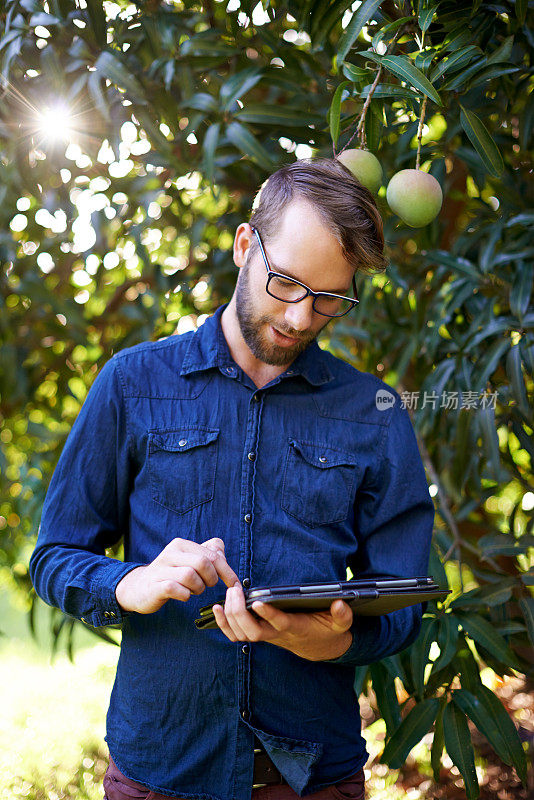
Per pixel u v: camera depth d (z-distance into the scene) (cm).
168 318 233
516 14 139
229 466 102
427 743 267
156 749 100
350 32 121
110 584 94
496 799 235
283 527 101
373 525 108
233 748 99
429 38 133
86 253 212
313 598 80
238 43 183
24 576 240
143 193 206
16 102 168
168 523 101
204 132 181
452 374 184
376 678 168
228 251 218
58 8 165
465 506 204
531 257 175
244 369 107
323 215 90
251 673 99
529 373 168
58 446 230
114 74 160
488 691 163
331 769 102
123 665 104
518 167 198
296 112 169
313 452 104
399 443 109
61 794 245
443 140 183
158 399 104
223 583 99
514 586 170
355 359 218
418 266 211
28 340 227
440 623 161
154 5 180
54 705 317
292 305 92
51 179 196
